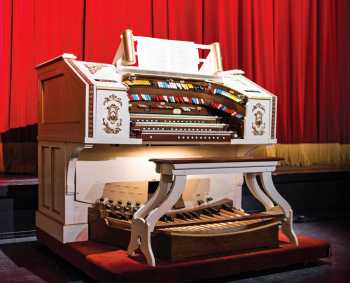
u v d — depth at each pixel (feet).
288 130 15.76
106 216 9.30
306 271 8.97
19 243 10.91
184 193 10.61
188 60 10.78
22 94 12.03
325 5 16.33
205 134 9.78
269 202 10.02
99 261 8.01
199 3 14.14
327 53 16.46
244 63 15.03
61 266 9.16
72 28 12.59
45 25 12.26
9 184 10.82
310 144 16.08
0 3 11.76
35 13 12.16
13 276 8.51
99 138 8.70
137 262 7.96
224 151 11.35
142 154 10.34
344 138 16.83
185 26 14.16
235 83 11.00
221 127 10.27
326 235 12.26
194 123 9.94
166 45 10.62
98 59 12.87
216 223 9.04
